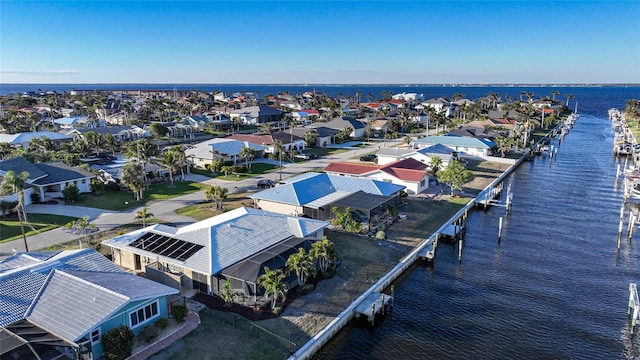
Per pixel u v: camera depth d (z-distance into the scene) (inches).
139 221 2212.1
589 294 1667.1
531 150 4746.6
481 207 2743.6
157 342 1175.0
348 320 1405.0
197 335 1218.6
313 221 1873.8
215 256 1483.8
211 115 6545.3
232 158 3722.9
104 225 2150.6
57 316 1102.4
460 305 1579.7
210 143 3818.9
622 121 7534.5
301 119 7263.8
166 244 1596.9
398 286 1713.8
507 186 3314.5
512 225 2436.0
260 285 1408.7
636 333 1411.2
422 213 2459.4
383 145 4963.1
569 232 2329.0
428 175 3051.2
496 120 6176.2
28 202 2480.3
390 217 2308.1
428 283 1743.4
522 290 1695.4
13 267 1344.7
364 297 1499.8
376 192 2443.4
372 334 1387.8
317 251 1560.0
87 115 6968.5
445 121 6860.2
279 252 1560.0
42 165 2785.4
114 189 2871.6
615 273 1844.2
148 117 6894.7
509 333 1409.9
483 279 1784.0
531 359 1279.5
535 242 2186.3
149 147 3184.1
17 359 1086.4
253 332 1245.7
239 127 6274.6
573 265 1921.8
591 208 2760.8
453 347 1332.4
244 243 1594.5
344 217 2068.2
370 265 1756.9
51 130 5615.2
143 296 1185.4
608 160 4411.9
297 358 1159.0
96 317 1085.8
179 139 5196.9
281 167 3553.2
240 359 1128.8
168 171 3262.8
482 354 1300.4
